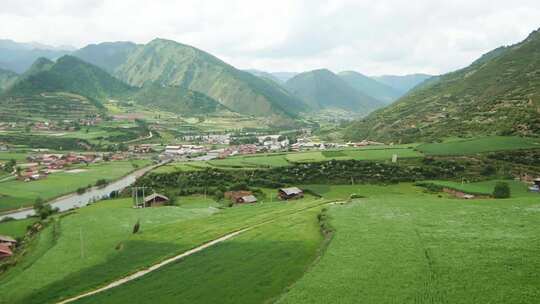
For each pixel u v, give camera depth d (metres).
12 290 67.38
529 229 63.16
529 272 46.62
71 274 71.25
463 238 60.94
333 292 46.50
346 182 153.62
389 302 42.81
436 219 73.88
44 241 97.00
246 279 57.19
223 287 55.72
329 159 182.12
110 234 96.25
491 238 59.81
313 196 136.12
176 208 125.25
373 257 56.06
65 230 102.69
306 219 86.44
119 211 121.56
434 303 41.62
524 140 178.25
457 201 91.38
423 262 52.56
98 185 190.75
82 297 60.62
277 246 69.19
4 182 190.38
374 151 193.88
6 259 93.00
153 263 70.81
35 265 78.00
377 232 68.06
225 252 69.94
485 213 75.38
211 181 167.75
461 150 175.25
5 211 146.50
